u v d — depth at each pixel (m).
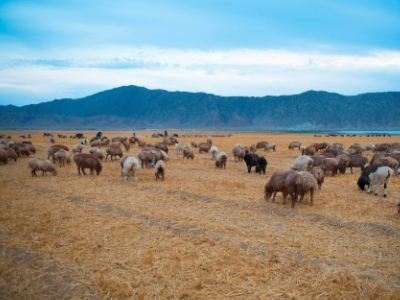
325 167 18.09
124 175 16.53
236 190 14.44
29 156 28.39
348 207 11.69
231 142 52.53
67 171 19.48
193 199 12.80
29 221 9.98
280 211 11.15
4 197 12.81
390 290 6.33
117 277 6.79
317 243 8.45
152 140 61.12
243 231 9.25
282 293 6.29
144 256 7.54
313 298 6.14
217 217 10.54
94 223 9.86
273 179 12.14
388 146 30.48
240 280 6.71
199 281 6.50
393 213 10.95
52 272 6.94
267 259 7.53
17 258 7.53
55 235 8.88
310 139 65.12
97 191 13.96
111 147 24.58
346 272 6.79
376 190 13.55
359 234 9.12
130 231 9.21
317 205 11.95
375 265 7.31
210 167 21.83
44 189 14.21
